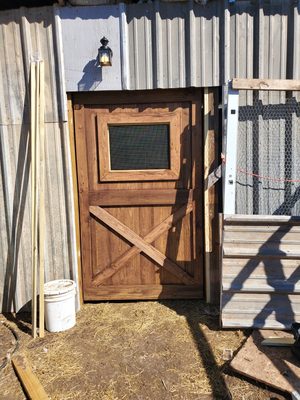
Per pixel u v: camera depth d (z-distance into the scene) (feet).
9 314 12.94
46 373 9.59
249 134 12.10
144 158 12.58
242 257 10.81
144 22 11.52
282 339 10.07
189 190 12.64
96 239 13.07
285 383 8.50
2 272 12.85
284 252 10.62
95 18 11.48
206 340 10.65
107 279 13.21
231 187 10.89
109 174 12.60
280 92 11.93
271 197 12.40
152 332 11.23
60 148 12.16
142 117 12.28
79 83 11.84
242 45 11.63
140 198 12.74
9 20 11.64
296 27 11.51
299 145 12.16
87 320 12.12
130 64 11.76
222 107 11.83
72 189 12.42
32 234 11.94
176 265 13.08
